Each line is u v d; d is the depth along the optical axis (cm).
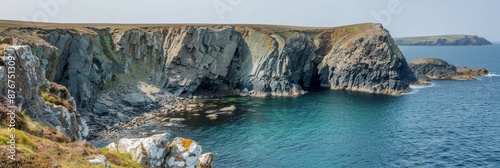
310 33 17150
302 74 15600
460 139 7712
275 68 13862
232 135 7894
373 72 14512
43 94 4578
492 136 7931
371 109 10825
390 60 14512
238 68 14238
